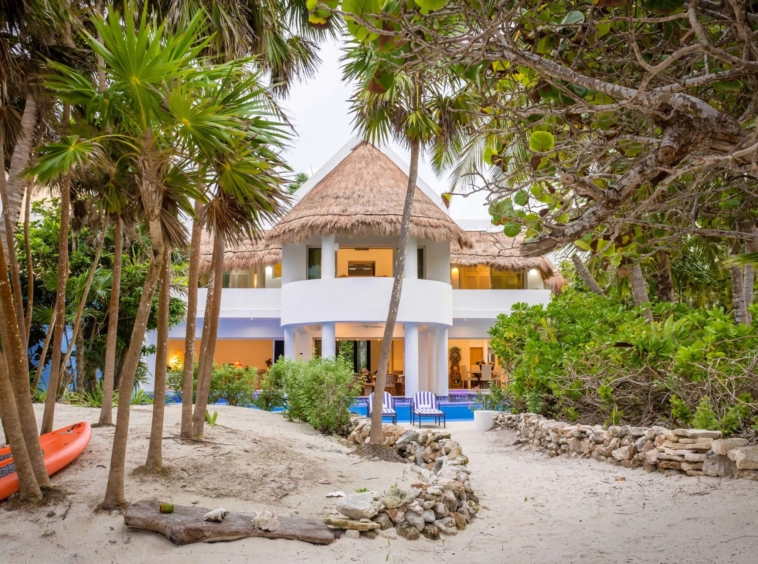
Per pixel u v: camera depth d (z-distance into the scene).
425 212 22.75
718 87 3.43
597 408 12.21
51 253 18.02
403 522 6.66
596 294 16.16
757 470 8.09
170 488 7.16
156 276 6.53
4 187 7.90
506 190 3.93
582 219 3.48
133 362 6.48
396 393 26.61
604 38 4.21
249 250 27.06
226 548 5.69
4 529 5.74
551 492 8.95
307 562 5.57
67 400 15.56
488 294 27.31
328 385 14.52
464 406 21.55
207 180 7.35
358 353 28.81
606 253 4.87
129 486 7.02
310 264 24.69
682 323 11.05
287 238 22.41
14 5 7.14
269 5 11.66
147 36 5.50
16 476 6.57
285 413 15.95
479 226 29.89
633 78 4.29
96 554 5.43
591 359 12.09
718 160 2.89
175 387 19.27
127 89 5.71
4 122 8.16
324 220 21.80
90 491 6.79
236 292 26.80
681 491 8.18
